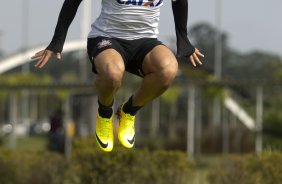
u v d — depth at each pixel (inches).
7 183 1685.5
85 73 5339.6
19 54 5615.2
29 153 1727.4
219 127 3644.2
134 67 725.9
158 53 703.1
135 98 730.8
